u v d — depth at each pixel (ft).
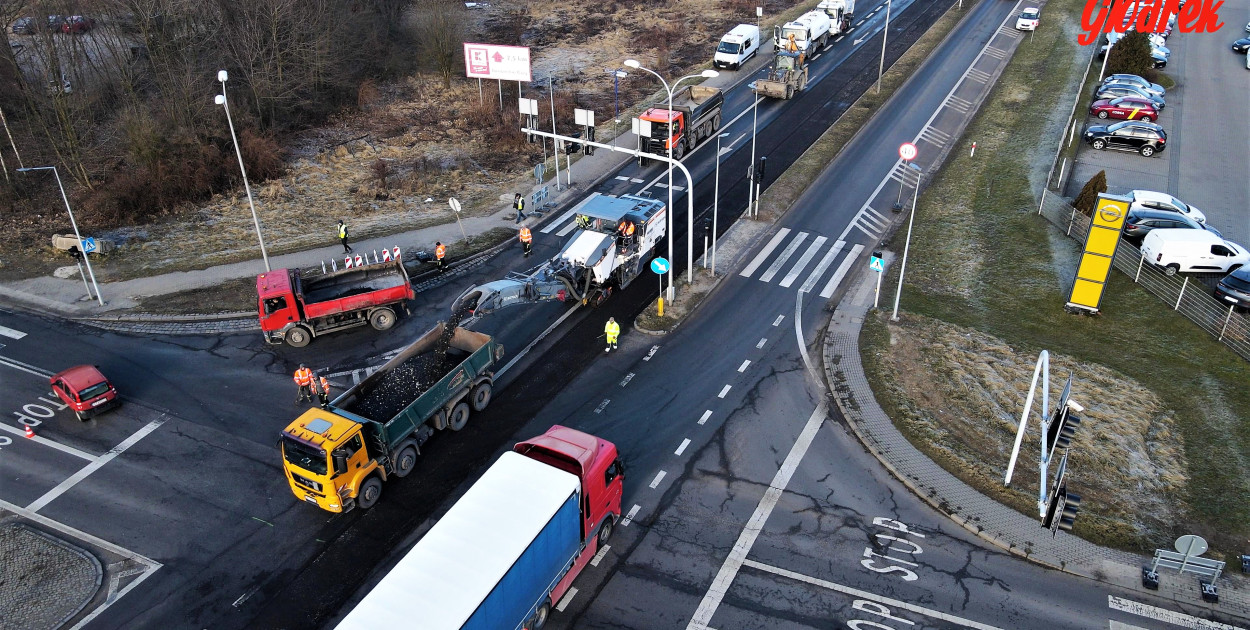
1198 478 79.82
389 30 209.67
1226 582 68.18
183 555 72.13
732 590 68.23
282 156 162.91
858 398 91.56
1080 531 73.26
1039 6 245.86
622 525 75.15
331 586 69.00
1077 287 105.91
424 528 74.79
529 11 262.26
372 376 83.51
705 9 260.42
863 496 78.33
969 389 92.22
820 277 117.80
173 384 95.66
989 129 169.48
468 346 90.48
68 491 79.41
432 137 175.11
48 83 150.41
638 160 157.48
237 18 171.32
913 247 126.41
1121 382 94.02
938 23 234.79
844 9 225.15
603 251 107.76
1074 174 146.61
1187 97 183.32
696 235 129.70
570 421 88.84
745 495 78.64
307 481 73.00
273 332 101.19
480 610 54.08
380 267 109.19
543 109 181.47
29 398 93.04
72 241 125.80
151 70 165.99
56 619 65.98
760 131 169.48
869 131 169.27
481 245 127.75
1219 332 101.45
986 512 75.66
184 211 143.23
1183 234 114.52
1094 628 64.44
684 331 105.29
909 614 65.87
